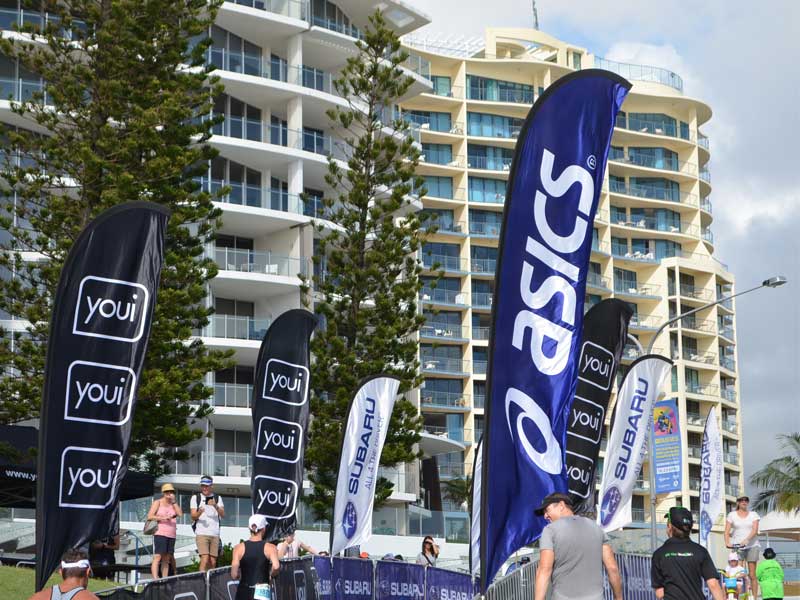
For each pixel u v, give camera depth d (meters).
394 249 34.81
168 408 29.59
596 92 12.80
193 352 30.52
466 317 95.69
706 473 27.25
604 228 103.69
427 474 64.56
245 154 54.62
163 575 19.80
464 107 99.75
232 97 55.91
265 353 21.22
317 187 58.84
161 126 32.94
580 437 17.89
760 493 65.19
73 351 12.82
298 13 57.75
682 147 109.44
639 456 22.38
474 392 94.69
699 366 104.12
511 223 12.44
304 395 21.33
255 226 55.47
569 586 9.81
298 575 16.91
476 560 20.41
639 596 20.69
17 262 29.97
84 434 12.73
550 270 12.44
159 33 30.33
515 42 104.56
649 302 104.88
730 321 110.69
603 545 10.27
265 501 20.73
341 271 35.31
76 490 12.60
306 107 57.72
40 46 30.55
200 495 20.39
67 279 12.93
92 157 28.30
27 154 30.05
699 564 11.61
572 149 12.66
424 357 94.12
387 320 35.09
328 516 35.53
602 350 18.20
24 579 20.23
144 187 28.97
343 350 34.59
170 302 29.03
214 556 20.30
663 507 97.69
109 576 26.97
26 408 29.66
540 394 12.22
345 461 21.17
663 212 107.25
